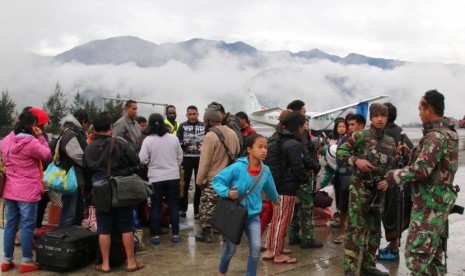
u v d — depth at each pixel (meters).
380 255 5.68
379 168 4.60
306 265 5.37
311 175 6.00
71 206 5.94
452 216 8.14
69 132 5.79
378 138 4.63
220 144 6.16
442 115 3.80
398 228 5.40
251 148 4.26
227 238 4.06
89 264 5.38
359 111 6.77
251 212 4.31
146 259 5.59
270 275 5.01
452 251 6.07
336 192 7.00
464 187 11.60
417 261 3.78
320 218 7.43
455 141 3.74
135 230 5.91
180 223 7.56
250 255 4.35
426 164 3.63
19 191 4.98
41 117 6.06
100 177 5.02
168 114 8.69
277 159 5.31
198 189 7.91
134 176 4.98
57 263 5.07
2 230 6.66
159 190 6.22
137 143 6.95
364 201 4.63
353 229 4.69
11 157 4.97
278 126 5.54
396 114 5.61
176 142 6.30
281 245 5.43
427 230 3.74
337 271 5.16
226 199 4.16
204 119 6.35
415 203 3.85
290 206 5.39
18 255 5.74
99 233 5.09
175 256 5.72
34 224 5.14
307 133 6.43
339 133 7.01
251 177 4.29
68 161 5.82
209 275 5.04
